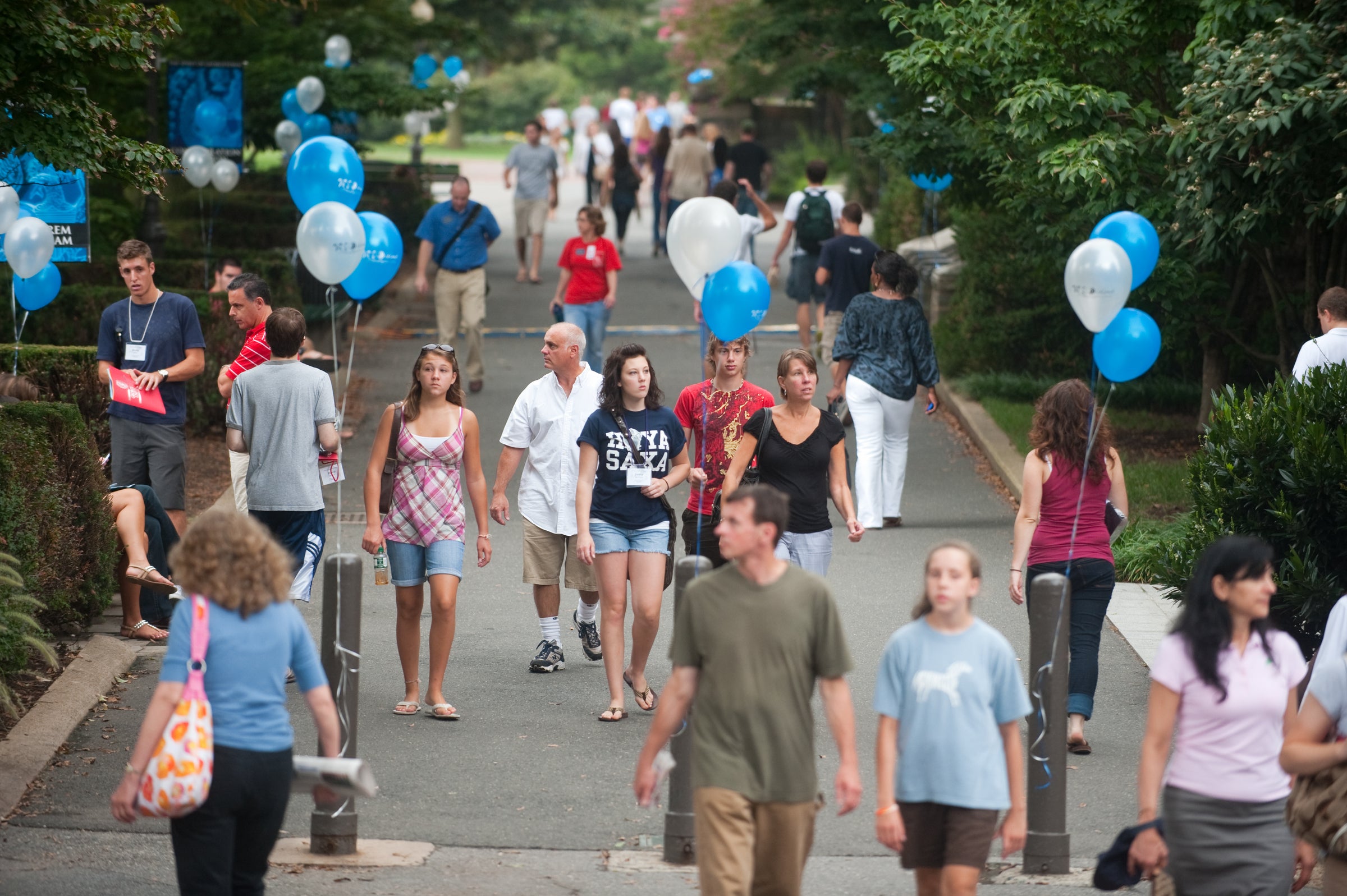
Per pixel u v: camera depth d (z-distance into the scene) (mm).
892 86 67688
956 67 47312
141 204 76375
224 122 67938
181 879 17594
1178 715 18078
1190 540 29922
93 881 21375
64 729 27266
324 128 88188
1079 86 43875
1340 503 27141
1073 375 62344
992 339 62750
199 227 86625
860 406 44188
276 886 21500
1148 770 18000
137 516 34219
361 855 22734
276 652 17812
